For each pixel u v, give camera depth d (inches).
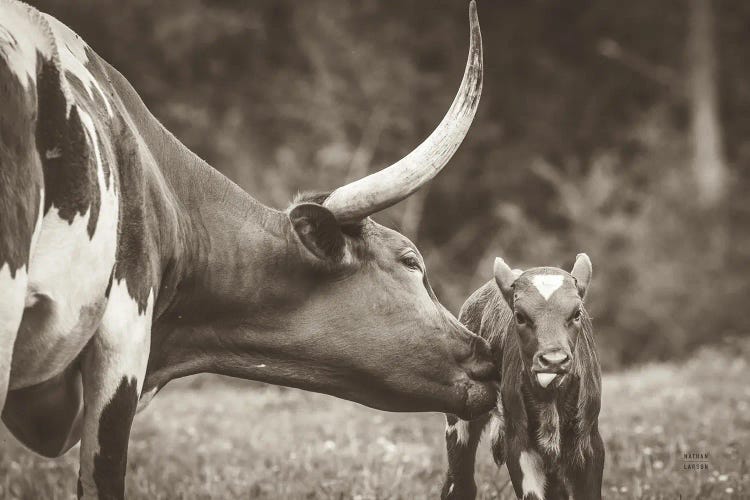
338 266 596.1
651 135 2687.0
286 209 624.1
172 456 897.5
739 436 871.7
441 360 620.1
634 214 2491.4
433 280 2418.8
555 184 2571.4
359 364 610.5
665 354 2174.0
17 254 438.9
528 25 3058.6
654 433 884.0
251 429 1029.8
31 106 454.3
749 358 1465.3
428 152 592.1
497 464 653.9
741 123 2997.0
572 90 2997.0
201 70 2812.5
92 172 488.7
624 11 2994.6
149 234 546.3
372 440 946.7
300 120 2733.8
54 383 538.6
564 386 568.1
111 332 525.7
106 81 565.3
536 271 580.1
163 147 590.2
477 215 2780.5
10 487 768.3
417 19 3026.6
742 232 2479.1
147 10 2733.8
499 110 2965.1
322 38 2854.3
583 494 588.4
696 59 2805.1
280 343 602.2
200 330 600.1
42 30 474.6
